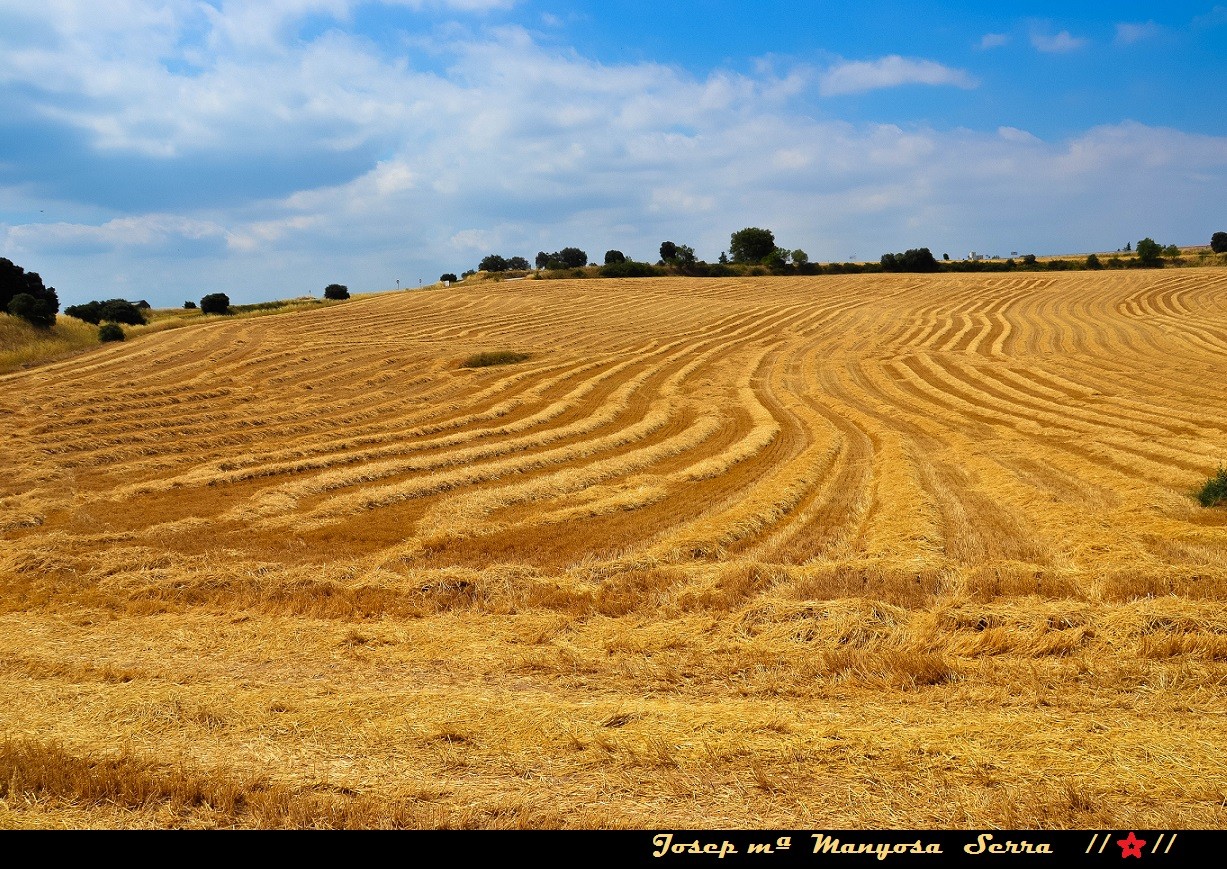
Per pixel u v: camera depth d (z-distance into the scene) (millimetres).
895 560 11961
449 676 8742
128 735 7137
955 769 6176
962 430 26250
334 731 7125
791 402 33438
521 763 6492
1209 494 15422
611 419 29875
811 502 17312
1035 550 12781
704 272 111312
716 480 20094
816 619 9883
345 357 43719
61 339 48406
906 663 8312
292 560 13602
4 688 8414
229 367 40406
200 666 9164
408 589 11586
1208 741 6473
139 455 24203
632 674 8586
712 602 10672
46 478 20938
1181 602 9688
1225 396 30406
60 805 6004
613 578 11922
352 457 23312
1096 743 6453
